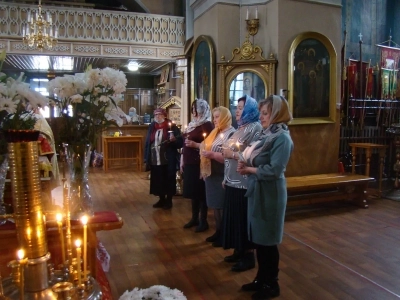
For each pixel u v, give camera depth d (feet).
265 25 19.06
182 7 32.37
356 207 17.51
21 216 4.31
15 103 5.34
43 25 23.97
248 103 10.01
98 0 40.04
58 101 6.26
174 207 17.31
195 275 10.19
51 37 24.39
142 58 30.35
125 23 29.78
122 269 10.63
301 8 18.58
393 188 20.89
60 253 6.19
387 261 11.19
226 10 20.01
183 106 25.07
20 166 4.25
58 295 4.34
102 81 6.26
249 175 8.52
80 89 6.23
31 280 4.35
